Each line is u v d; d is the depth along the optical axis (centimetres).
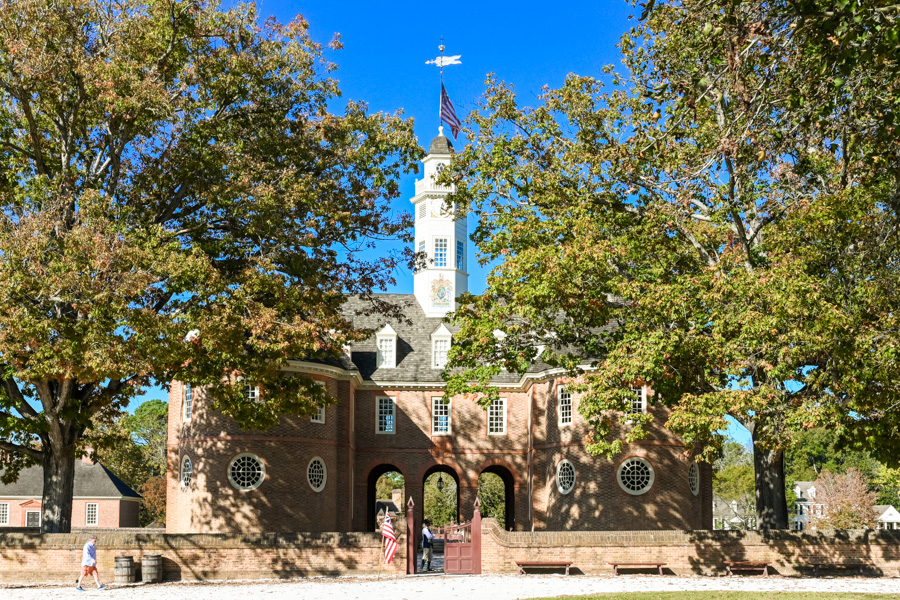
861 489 7800
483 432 4862
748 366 2594
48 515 3025
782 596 2170
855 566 2959
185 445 4088
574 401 4216
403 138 3212
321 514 4131
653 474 4019
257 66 3016
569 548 3017
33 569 2780
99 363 2444
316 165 3156
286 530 3947
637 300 2703
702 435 2695
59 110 2739
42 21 2584
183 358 2725
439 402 4891
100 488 6838
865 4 1217
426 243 5316
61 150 2981
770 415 2605
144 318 2509
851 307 2334
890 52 1291
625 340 2697
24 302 2544
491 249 3153
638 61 2814
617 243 2839
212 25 2941
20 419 2838
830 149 1828
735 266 2667
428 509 7519
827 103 1592
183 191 3042
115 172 2972
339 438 4469
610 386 2712
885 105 1667
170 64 2870
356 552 2938
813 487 10069
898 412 2402
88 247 2439
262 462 3950
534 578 2845
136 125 2778
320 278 3038
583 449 4119
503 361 3234
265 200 2778
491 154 3203
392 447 4819
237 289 2761
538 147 3231
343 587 2573
